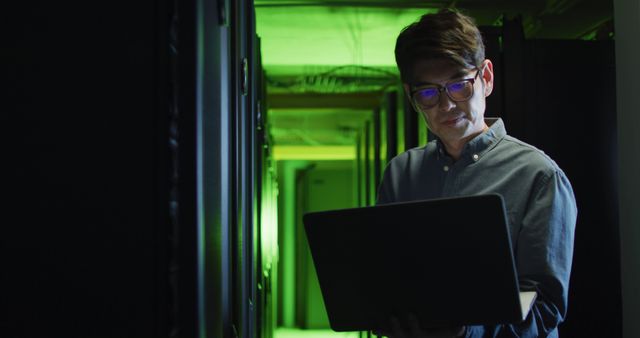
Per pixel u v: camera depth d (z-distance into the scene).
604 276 2.64
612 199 2.69
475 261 0.96
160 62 0.71
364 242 1.01
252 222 1.47
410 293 1.01
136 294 0.71
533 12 3.44
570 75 2.72
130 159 0.71
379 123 5.43
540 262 1.11
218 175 0.89
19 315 0.71
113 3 0.72
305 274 9.16
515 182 1.18
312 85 5.97
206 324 0.77
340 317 1.08
